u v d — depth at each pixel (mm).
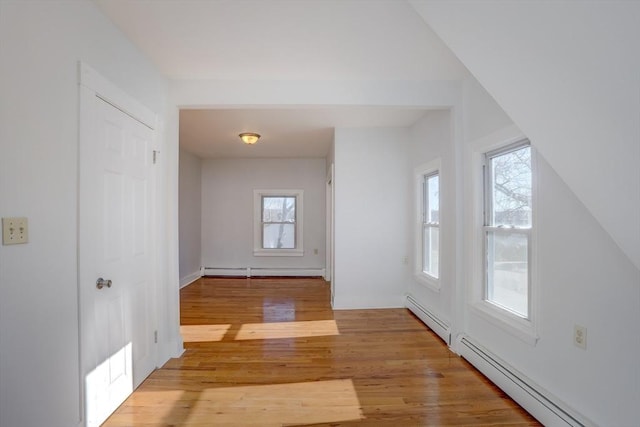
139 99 2189
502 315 2211
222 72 2520
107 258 1822
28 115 1298
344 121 3844
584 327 1579
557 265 1739
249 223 6277
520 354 2039
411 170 4062
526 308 2062
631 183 1170
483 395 2098
